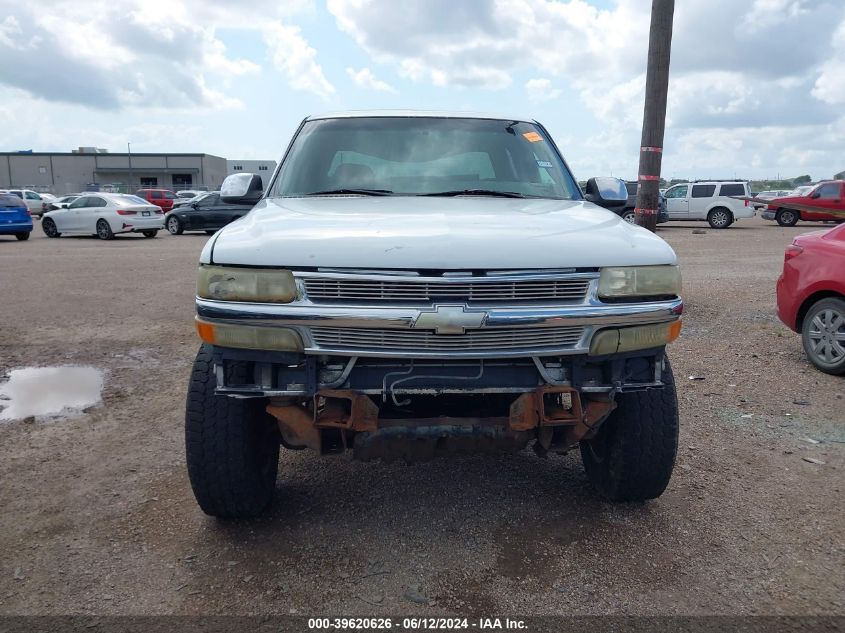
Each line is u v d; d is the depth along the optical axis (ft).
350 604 8.87
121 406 16.83
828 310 19.26
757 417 15.88
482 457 13.66
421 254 8.79
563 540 10.46
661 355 9.72
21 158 259.39
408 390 9.14
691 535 10.62
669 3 24.06
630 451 10.71
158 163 266.77
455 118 14.73
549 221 10.28
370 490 12.19
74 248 60.95
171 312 28.91
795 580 9.40
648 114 25.02
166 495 11.99
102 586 9.27
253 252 8.96
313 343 8.84
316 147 13.88
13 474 12.85
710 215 87.25
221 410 10.00
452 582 9.35
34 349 22.49
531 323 8.77
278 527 10.87
